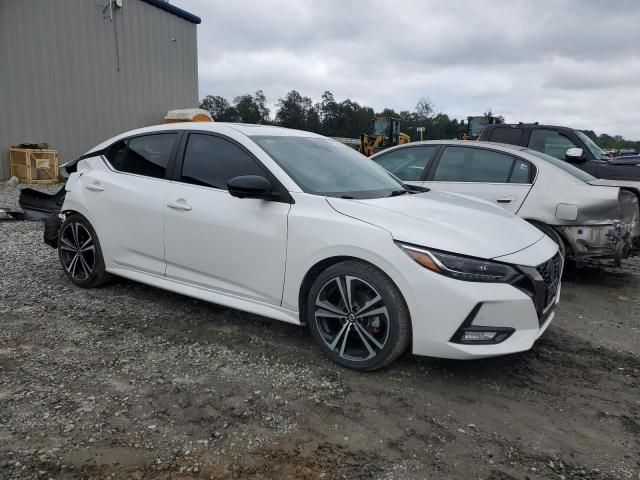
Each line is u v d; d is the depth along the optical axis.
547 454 2.56
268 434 2.63
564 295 5.33
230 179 3.82
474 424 2.80
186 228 3.94
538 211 5.41
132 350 3.53
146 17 16.41
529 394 3.15
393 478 2.33
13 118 12.82
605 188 5.23
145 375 3.19
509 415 2.90
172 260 4.09
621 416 2.94
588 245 5.25
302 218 3.41
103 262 4.63
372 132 29.33
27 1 12.88
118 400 2.89
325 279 3.34
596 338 4.12
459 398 3.06
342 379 3.22
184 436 2.58
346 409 2.88
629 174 7.21
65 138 14.18
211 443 2.53
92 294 4.65
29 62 13.07
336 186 3.75
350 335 3.35
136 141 4.56
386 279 3.13
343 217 3.31
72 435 2.55
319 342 3.45
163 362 3.37
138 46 16.22
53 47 13.62
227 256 3.75
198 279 3.99
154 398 2.92
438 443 2.61
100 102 15.11
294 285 3.46
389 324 3.12
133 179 4.39
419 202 3.67
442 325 2.98
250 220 3.62
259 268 3.61
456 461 2.47
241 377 3.20
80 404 2.83
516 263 3.09
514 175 5.67
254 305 3.71
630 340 4.11
